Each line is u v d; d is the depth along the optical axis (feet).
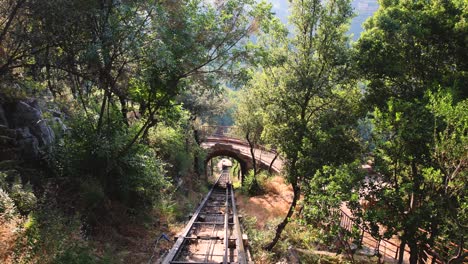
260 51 35.12
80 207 29.76
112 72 33.81
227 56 34.45
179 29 31.60
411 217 21.56
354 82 39.06
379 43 36.73
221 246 36.63
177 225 45.29
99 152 31.40
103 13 27.96
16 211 21.57
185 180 86.38
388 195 22.62
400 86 36.88
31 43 28.04
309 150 35.24
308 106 40.88
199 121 120.88
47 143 32.89
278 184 90.12
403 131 22.50
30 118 32.32
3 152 28.12
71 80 33.83
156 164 42.24
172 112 42.57
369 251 38.11
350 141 35.09
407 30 34.14
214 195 95.81
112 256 27.22
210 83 35.35
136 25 28.50
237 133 101.45
